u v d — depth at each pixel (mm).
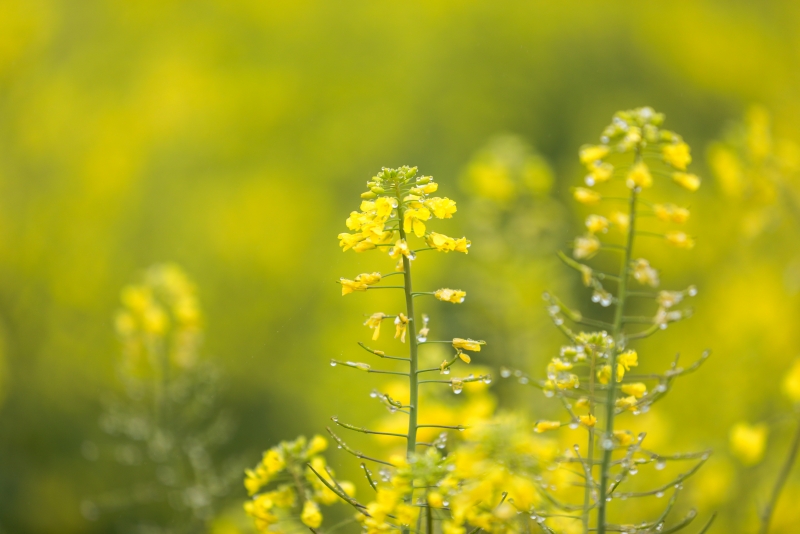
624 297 1864
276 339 8070
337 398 6676
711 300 7293
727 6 12008
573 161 11062
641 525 1827
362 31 11258
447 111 10992
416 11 11805
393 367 6840
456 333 6590
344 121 10242
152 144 9508
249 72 10297
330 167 9805
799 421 3369
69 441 7750
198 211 9203
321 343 7391
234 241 8883
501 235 6734
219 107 9906
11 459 7543
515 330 6195
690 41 11617
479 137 10758
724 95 11438
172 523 4707
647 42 11977
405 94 10898
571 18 12078
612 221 1896
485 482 1557
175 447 4766
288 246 8852
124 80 9938
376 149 10195
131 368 5043
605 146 1919
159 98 9742
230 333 8141
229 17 10727
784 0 11914
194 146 9734
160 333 4836
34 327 8578
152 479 6707
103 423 5074
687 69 11648
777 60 11406
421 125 10688
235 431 7016
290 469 2154
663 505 4805
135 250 8938
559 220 6922
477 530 1708
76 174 9188
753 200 5188
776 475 4801
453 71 11422
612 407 1828
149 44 10273
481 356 6445
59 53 10062
